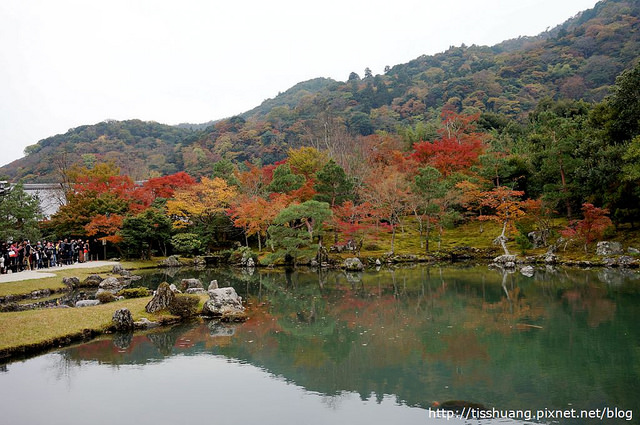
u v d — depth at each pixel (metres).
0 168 95.44
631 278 26.77
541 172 41.50
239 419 9.56
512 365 12.61
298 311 21.27
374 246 45.56
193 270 39.38
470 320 18.33
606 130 35.56
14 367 13.05
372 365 13.00
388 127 101.00
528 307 20.39
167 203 46.09
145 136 124.12
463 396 10.56
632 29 110.69
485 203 42.12
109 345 15.38
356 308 21.80
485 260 40.59
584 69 104.06
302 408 10.11
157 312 19.19
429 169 41.50
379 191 43.06
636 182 31.89
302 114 122.00
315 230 40.53
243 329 17.73
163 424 9.34
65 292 26.36
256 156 97.50
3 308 20.31
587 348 13.95
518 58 125.19
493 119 77.38
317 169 55.50
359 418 9.50
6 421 9.54
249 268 40.78
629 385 10.93
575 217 42.16
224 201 47.84
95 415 9.78
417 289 27.05
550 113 50.88
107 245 44.88
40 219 44.50
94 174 49.66
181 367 13.07
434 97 115.88
